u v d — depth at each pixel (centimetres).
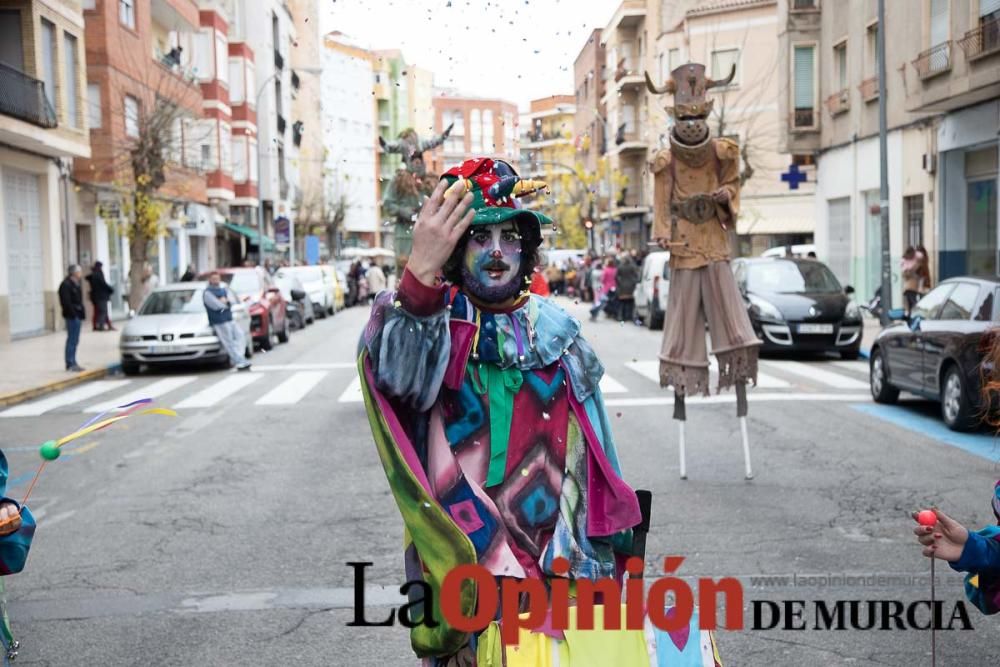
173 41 4009
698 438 1078
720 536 689
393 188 992
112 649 515
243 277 2438
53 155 2811
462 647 297
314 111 6812
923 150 2355
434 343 283
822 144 3059
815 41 3103
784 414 1239
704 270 859
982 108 2073
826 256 3072
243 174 4969
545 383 304
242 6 5519
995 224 2144
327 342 2558
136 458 1055
